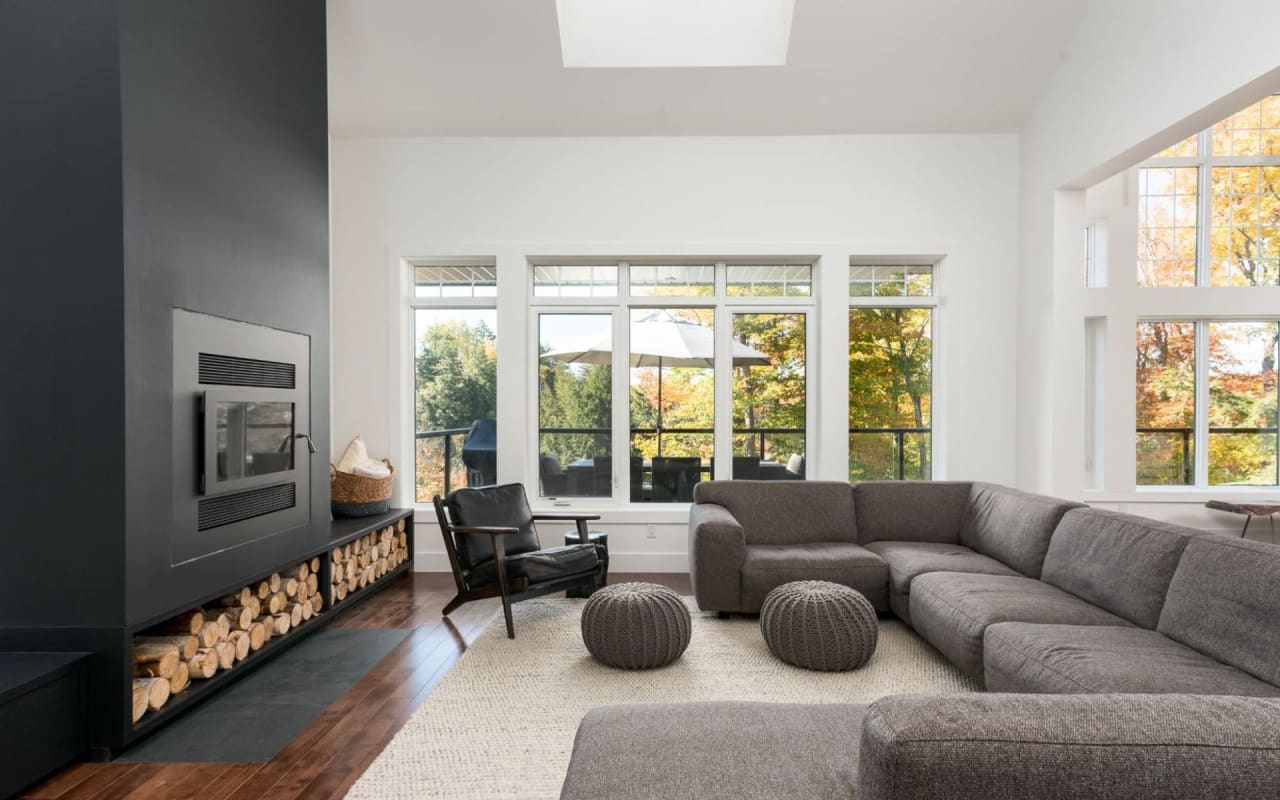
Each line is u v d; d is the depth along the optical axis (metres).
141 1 2.42
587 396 5.23
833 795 1.33
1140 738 0.91
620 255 5.07
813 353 5.17
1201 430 5.13
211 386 2.81
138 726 2.37
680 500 5.23
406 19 4.32
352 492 4.59
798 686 2.86
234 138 2.99
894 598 3.58
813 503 4.28
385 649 3.39
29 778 2.09
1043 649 2.27
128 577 2.33
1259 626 2.05
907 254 5.04
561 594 4.35
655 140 5.06
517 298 5.06
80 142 2.33
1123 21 3.83
